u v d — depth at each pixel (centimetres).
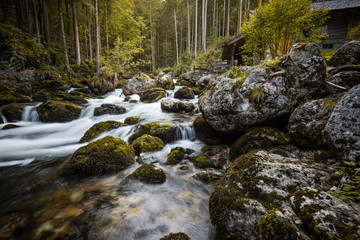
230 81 473
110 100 1302
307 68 371
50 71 1441
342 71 400
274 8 547
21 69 1234
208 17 3991
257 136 385
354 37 1077
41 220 255
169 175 385
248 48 725
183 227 245
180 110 926
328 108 299
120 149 420
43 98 1088
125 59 1972
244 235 179
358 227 134
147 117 812
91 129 626
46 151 523
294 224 153
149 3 3488
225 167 403
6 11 1844
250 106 414
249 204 198
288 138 360
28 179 367
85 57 2812
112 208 283
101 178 369
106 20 2336
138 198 309
